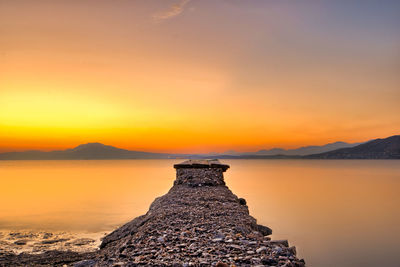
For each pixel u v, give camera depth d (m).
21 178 97.44
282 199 46.88
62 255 14.78
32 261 13.47
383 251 23.80
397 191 60.06
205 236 9.12
